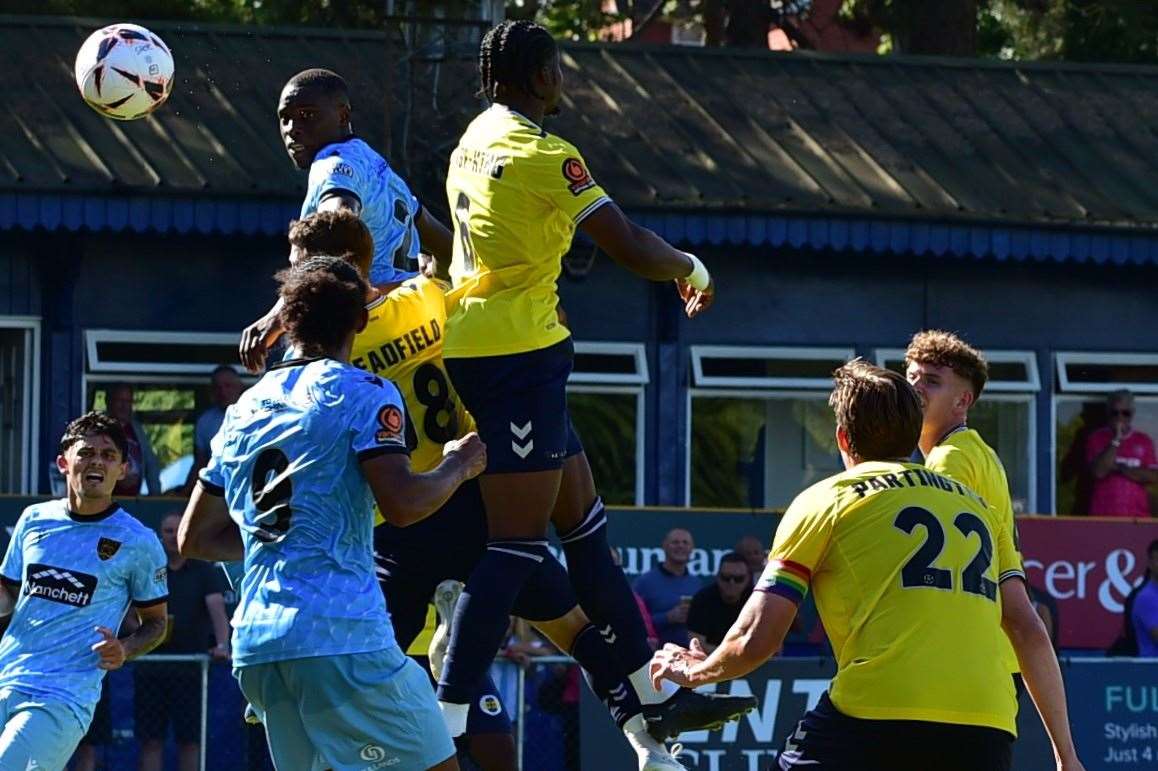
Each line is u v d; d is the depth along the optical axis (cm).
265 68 5666
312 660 2041
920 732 2055
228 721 4203
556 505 2366
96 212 4997
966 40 7369
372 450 2048
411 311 2338
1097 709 4444
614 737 4275
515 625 4266
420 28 5422
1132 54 7850
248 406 2106
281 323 2145
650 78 5959
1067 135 5984
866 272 5684
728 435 5591
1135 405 5847
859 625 2086
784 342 5625
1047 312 5803
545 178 2223
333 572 2059
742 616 2131
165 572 3291
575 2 8062
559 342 2269
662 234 5312
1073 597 4878
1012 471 5784
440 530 2383
